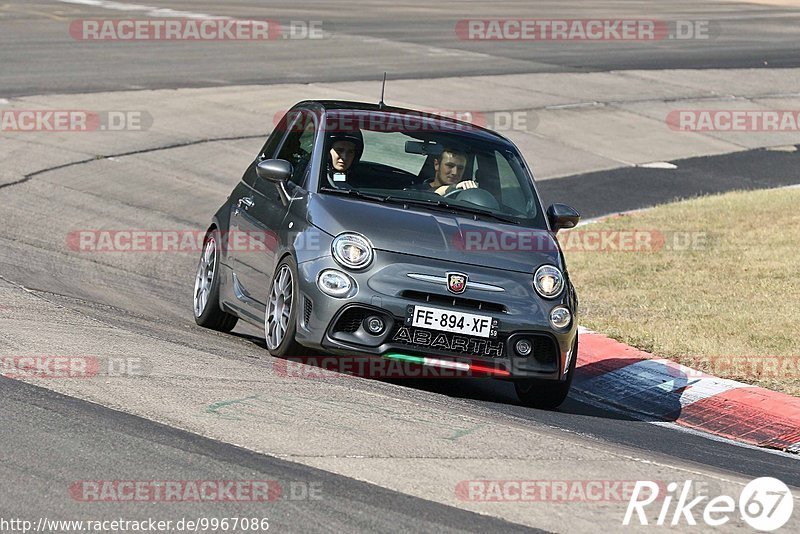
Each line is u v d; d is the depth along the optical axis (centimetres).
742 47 12594
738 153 8231
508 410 2673
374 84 8975
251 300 3042
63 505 1681
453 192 2972
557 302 2753
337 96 8356
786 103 9938
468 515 1778
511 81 9675
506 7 15738
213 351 2806
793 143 8675
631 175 7338
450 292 2662
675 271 4566
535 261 2789
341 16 13350
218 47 10162
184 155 6506
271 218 2984
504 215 2953
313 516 1714
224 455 1955
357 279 2644
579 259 4916
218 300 3325
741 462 2461
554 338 2731
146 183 5859
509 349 2695
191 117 7338
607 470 2100
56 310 3092
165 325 3234
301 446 2044
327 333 2647
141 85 8131
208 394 2320
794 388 3103
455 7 15425
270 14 12900
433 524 1725
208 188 5962
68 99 7425
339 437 2117
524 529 1741
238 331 3534
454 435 2225
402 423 2267
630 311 3966
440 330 2650
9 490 1717
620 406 3077
